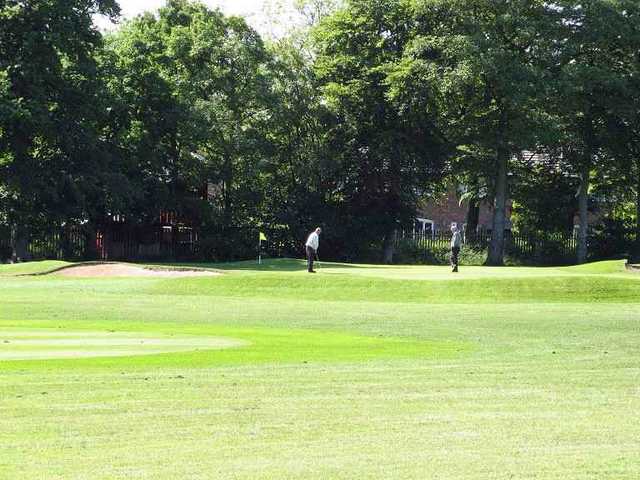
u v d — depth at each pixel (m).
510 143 80.88
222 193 89.62
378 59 85.62
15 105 66.38
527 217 94.25
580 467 11.22
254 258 88.94
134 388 16.38
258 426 13.50
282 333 27.91
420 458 11.61
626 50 83.25
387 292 45.75
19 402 14.91
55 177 72.38
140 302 40.84
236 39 86.38
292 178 90.81
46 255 83.69
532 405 15.39
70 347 21.95
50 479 10.50
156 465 11.20
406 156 85.12
